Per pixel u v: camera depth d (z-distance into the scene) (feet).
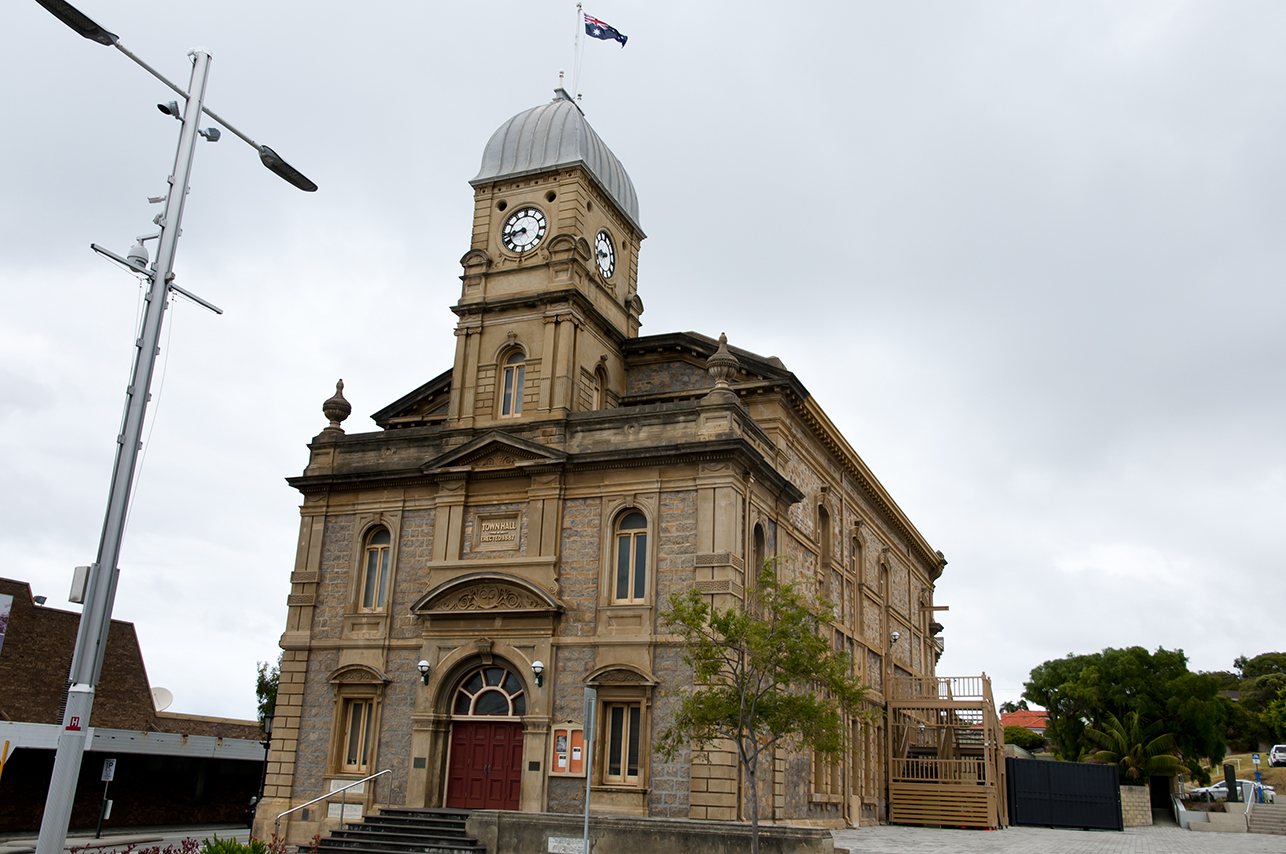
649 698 86.33
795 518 108.78
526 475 97.76
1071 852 88.33
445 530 99.35
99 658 48.98
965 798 124.06
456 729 94.12
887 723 133.69
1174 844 109.81
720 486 89.45
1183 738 187.93
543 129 113.60
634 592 91.20
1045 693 225.76
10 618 128.36
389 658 98.22
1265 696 290.97
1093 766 141.90
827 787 110.32
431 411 121.90
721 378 95.14
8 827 105.81
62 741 47.42
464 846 74.59
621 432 96.12
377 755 95.66
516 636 92.94
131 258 52.75
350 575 102.99
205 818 129.29
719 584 86.63
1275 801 160.45
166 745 121.08
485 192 113.39
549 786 87.81
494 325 107.24
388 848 77.71
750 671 72.33
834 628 116.98
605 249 115.34
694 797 82.28
